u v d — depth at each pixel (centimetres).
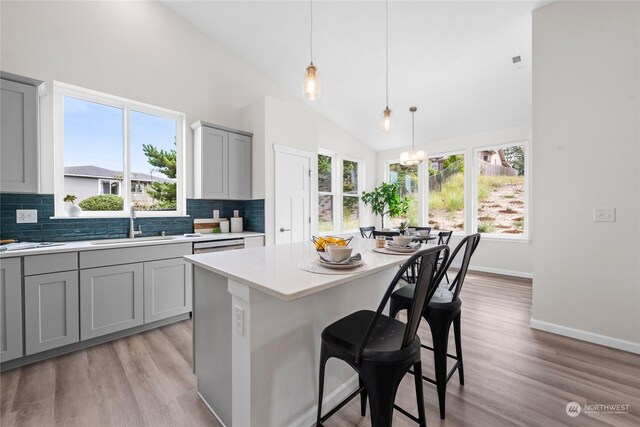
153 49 318
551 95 256
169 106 330
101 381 183
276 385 132
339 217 548
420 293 111
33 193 226
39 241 249
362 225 602
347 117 506
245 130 393
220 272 131
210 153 339
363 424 149
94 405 161
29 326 198
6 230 235
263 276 119
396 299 166
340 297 168
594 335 236
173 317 277
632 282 222
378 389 105
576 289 245
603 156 233
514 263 455
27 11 244
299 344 143
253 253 179
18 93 211
